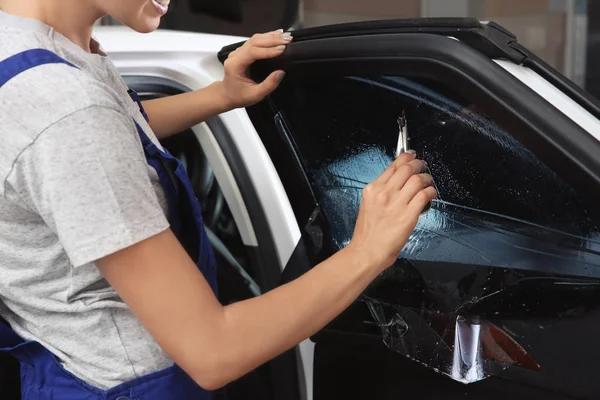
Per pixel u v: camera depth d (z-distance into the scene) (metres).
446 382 1.24
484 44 1.01
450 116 1.12
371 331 1.34
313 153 1.39
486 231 1.16
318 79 1.22
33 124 0.80
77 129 0.80
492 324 1.17
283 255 1.47
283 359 1.48
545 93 1.01
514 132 1.00
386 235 0.95
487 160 1.11
